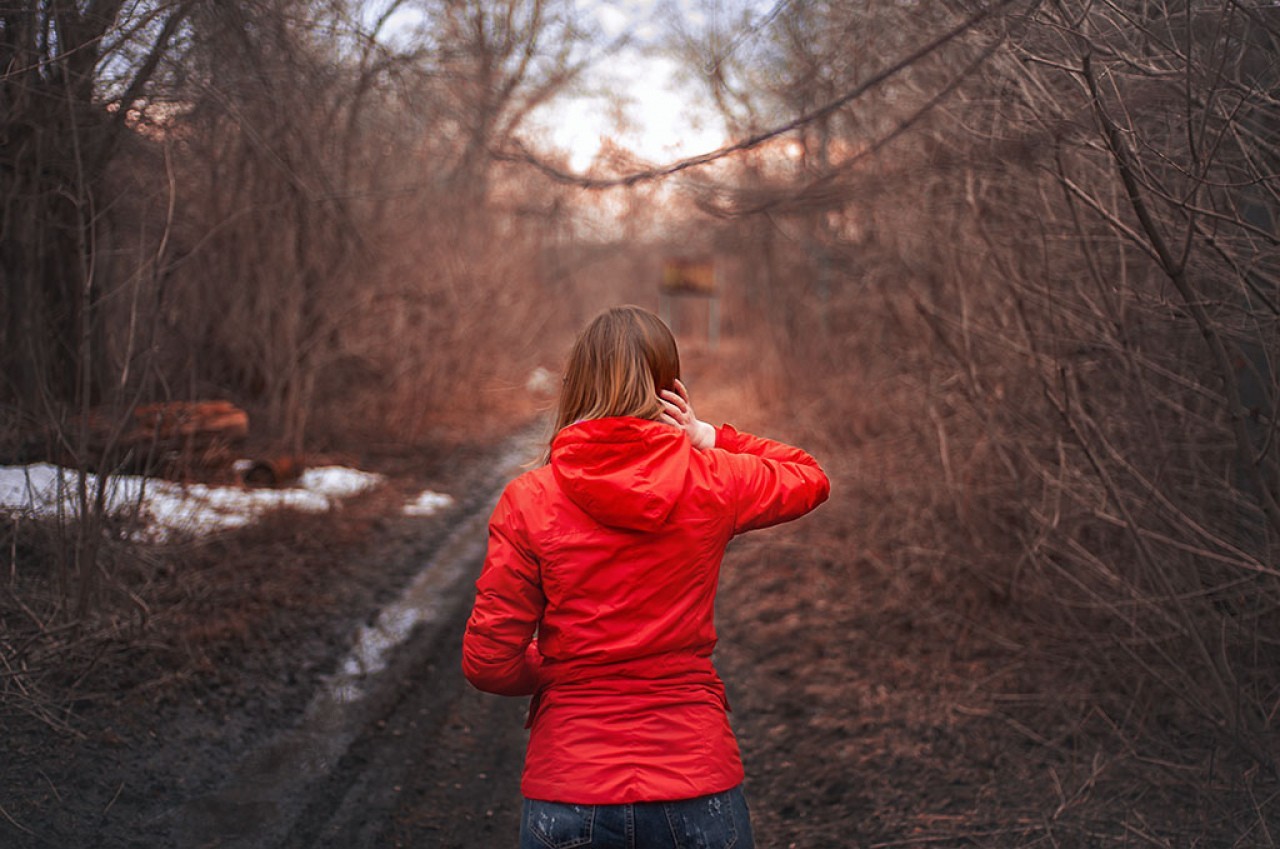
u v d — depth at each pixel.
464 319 11.52
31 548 4.45
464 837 3.44
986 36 3.21
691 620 1.96
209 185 6.31
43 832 3.00
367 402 10.10
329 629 5.10
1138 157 2.92
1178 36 2.93
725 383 17.19
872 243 6.52
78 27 3.87
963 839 3.27
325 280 8.02
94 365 5.06
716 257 16.36
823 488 2.13
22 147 4.29
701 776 1.89
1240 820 3.04
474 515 7.93
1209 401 3.68
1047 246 3.73
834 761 3.93
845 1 4.13
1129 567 4.03
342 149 7.92
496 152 4.92
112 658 4.05
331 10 5.11
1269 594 3.31
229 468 7.21
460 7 7.36
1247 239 3.11
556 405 2.20
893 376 6.32
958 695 4.30
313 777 3.67
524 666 2.03
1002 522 4.62
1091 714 3.76
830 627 5.29
